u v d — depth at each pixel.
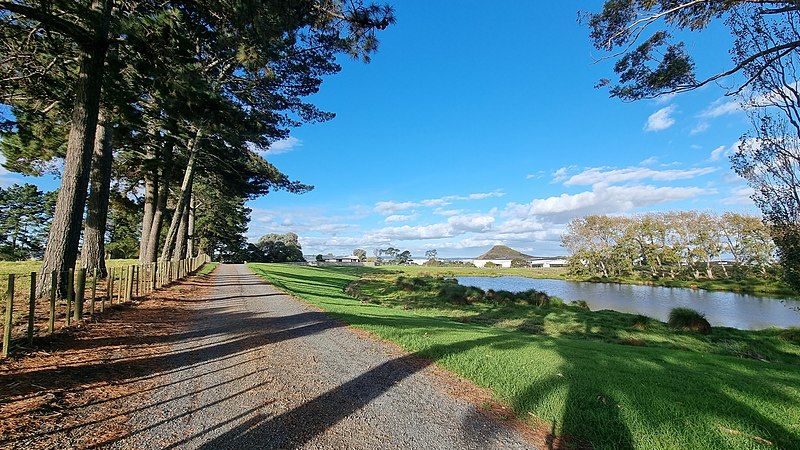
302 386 4.62
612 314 17.34
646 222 51.22
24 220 48.06
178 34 9.14
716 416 3.98
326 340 7.11
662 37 9.48
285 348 6.39
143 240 21.38
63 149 14.85
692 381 5.22
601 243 57.25
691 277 47.97
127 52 9.31
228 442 3.19
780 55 8.94
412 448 3.26
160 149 18.52
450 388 4.80
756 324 18.61
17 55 9.60
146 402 3.93
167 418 3.59
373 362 5.82
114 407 3.76
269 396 4.26
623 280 48.78
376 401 4.27
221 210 49.38
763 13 8.95
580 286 42.84
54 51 9.75
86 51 8.17
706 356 7.93
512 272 72.12
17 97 11.01
